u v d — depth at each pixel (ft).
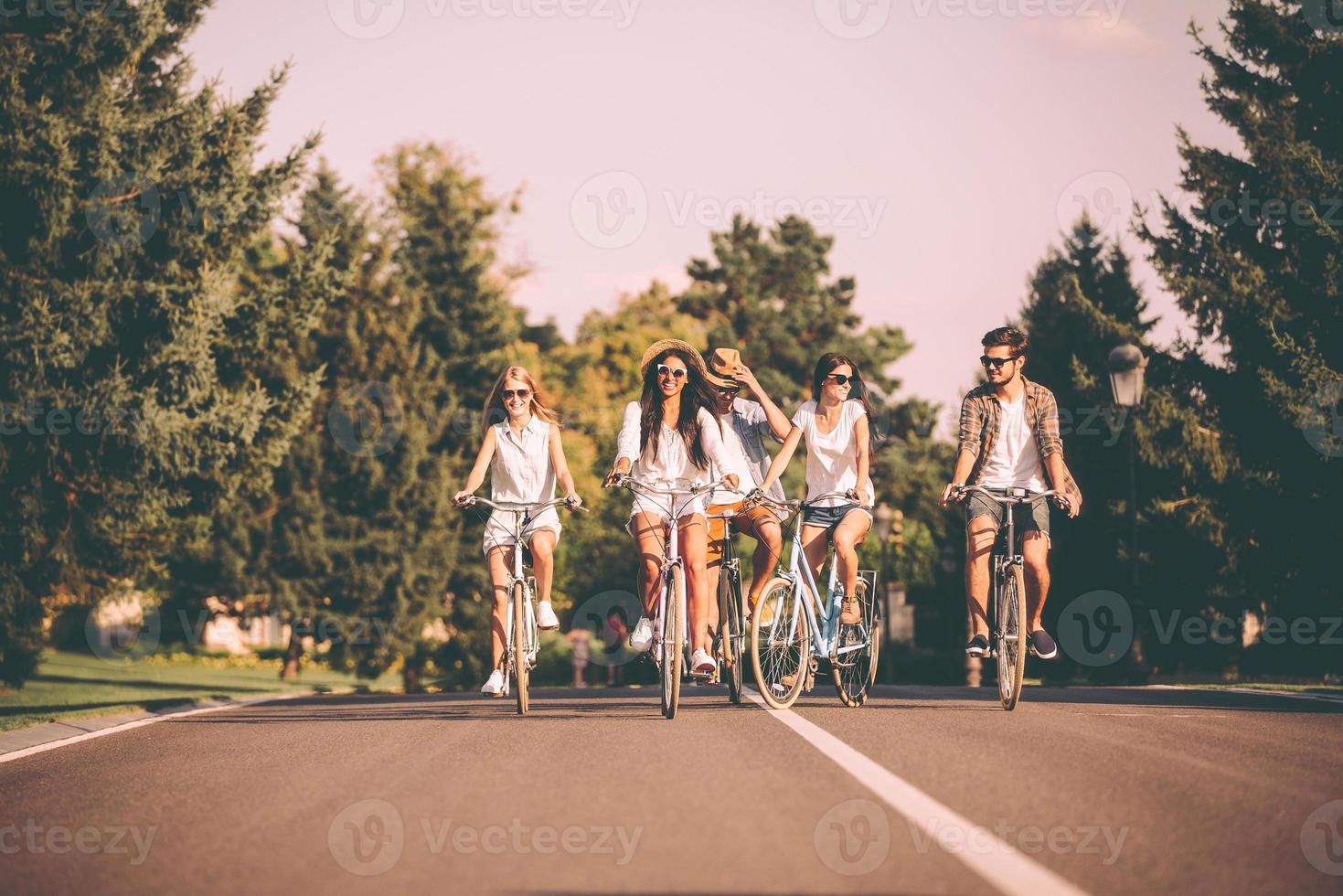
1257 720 84.48
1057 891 40.63
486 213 478.59
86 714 121.49
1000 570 95.86
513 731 84.33
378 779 64.34
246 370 224.53
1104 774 60.59
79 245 189.16
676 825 50.88
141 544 235.61
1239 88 286.25
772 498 96.78
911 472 556.51
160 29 198.08
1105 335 318.45
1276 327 265.54
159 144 196.85
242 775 68.03
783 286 591.37
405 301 359.46
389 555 335.06
